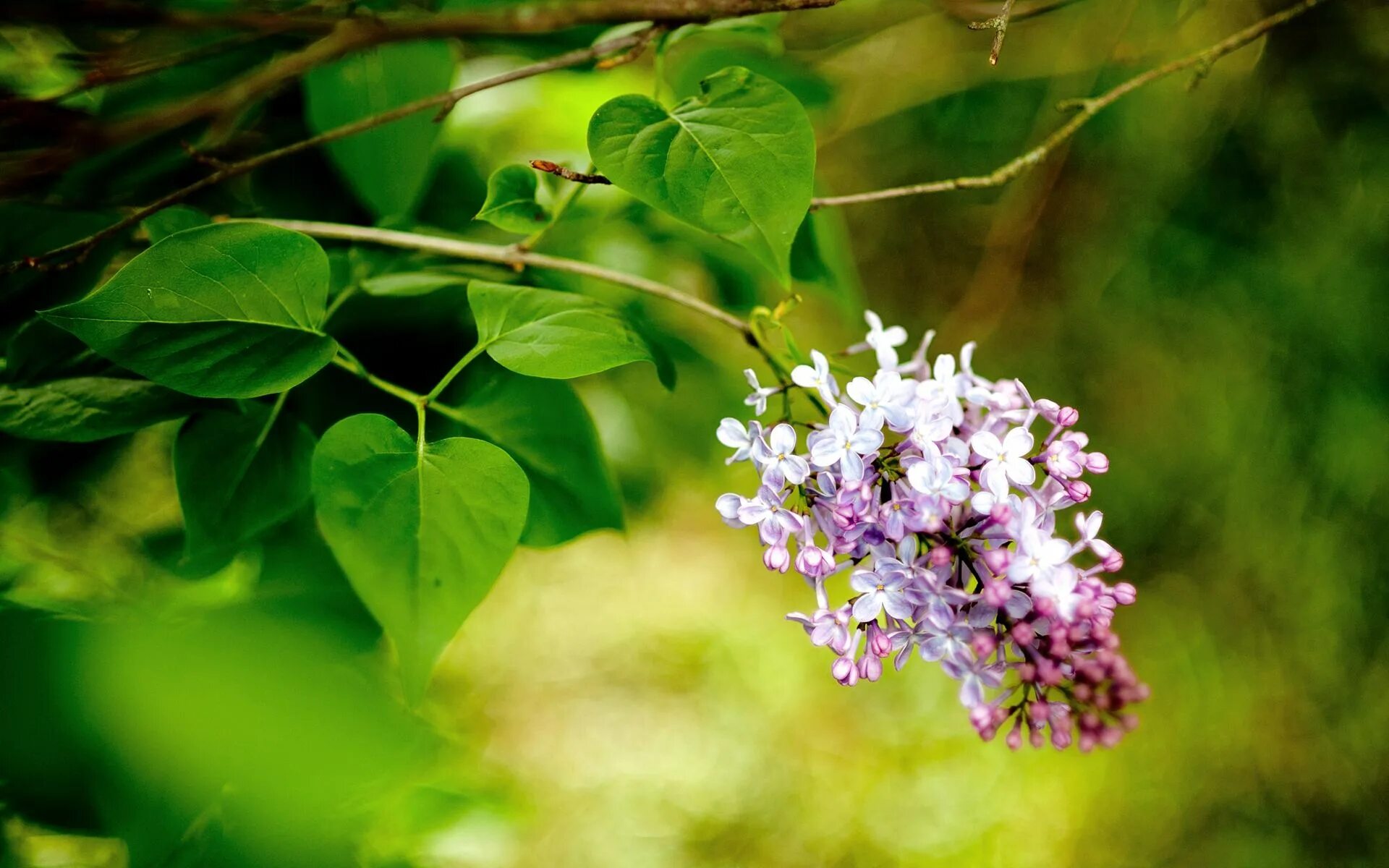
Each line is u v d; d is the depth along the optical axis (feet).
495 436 2.31
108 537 2.49
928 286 6.36
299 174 2.49
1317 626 5.18
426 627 2.03
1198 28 4.55
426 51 2.44
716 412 2.69
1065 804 5.46
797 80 2.65
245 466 2.23
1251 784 5.31
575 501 2.31
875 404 2.18
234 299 2.12
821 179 2.54
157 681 1.92
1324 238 4.73
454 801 2.39
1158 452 5.57
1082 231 5.57
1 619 1.96
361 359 2.36
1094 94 4.98
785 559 2.17
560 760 5.58
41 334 2.21
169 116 2.31
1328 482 4.97
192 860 1.98
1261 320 5.07
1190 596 5.67
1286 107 4.66
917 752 5.76
